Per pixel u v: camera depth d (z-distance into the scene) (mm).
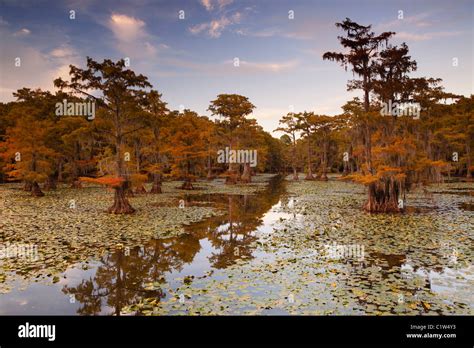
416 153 18828
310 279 7785
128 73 17391
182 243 11547
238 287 7305
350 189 34312
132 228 13922
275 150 78938
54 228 13828
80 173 40906
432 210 18547
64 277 8164
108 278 8094
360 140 19672
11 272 8477
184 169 33688
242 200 24562
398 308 6191
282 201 23844
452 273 8164
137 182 18641
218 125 44062
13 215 17078
